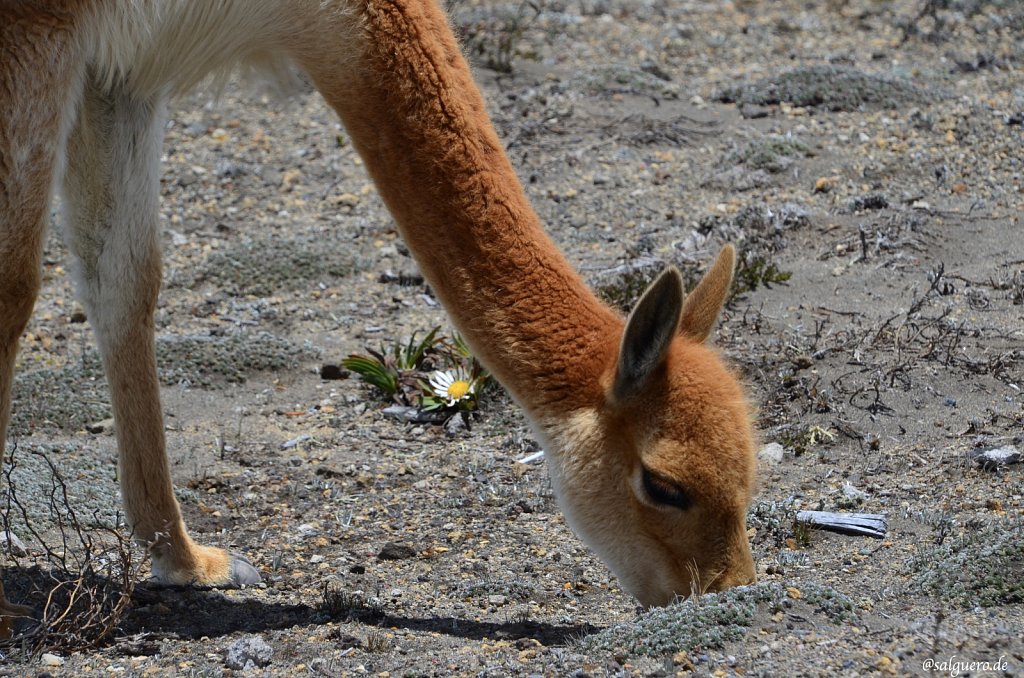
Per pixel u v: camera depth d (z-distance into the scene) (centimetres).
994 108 4022
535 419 1861
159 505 2050
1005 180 3600
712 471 1716
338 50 1862
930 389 2616
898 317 2897
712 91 4366
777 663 1612
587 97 4341
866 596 1891
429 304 3312
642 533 1791
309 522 2359
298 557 2219
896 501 2266
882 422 2536
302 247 3534
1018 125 3891
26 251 1762
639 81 4416
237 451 2642
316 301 3347
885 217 3422
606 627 1895
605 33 5006
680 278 1653
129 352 2016
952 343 2747
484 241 1853
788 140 3897
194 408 2839
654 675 1617
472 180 1853
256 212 3816
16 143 1731
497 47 4728
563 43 4897
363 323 3222
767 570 2055
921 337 2797
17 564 2045
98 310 2017
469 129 1864
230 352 3016
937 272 3081
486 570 2155
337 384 2959
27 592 2019
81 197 1983
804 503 2281
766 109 4194
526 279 1852
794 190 3653
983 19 4919
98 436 2703
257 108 4459
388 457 2627
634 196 3706
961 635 1686
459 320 1886
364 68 1858
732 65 4641
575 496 1831
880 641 1677
